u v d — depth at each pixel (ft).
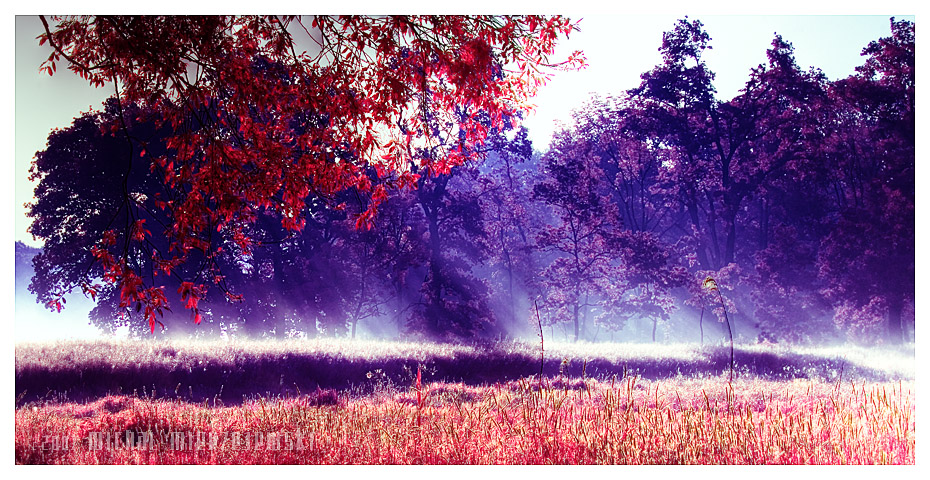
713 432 26.23
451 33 27.63
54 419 34.37
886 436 26.23
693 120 167.73
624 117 172.86
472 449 26.14
